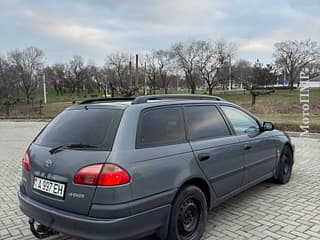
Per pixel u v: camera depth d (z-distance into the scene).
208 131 3.77
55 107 42.06
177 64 64.88
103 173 2.63
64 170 2.82
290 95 47.22
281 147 5.34
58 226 2.83
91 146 2.85
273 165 5.12
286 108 30.75
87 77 85.69
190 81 63.75
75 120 3.24
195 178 3.33
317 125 13.20
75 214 2.72
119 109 3.08
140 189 2.75
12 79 63.91
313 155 8.06
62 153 2.95
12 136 14.41
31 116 30.16
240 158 4.12
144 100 3.31
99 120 3.06
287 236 3.55
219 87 76.00
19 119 27.11
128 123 2.93
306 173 6.27
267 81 63.12
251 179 4.45
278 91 55.72
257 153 4.55
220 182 3.75
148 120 3.12
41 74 71.38
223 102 4.36
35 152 3.23
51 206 2.92
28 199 3.19
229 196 3.97
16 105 44.75
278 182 5.47
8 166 7.67
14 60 66.62
